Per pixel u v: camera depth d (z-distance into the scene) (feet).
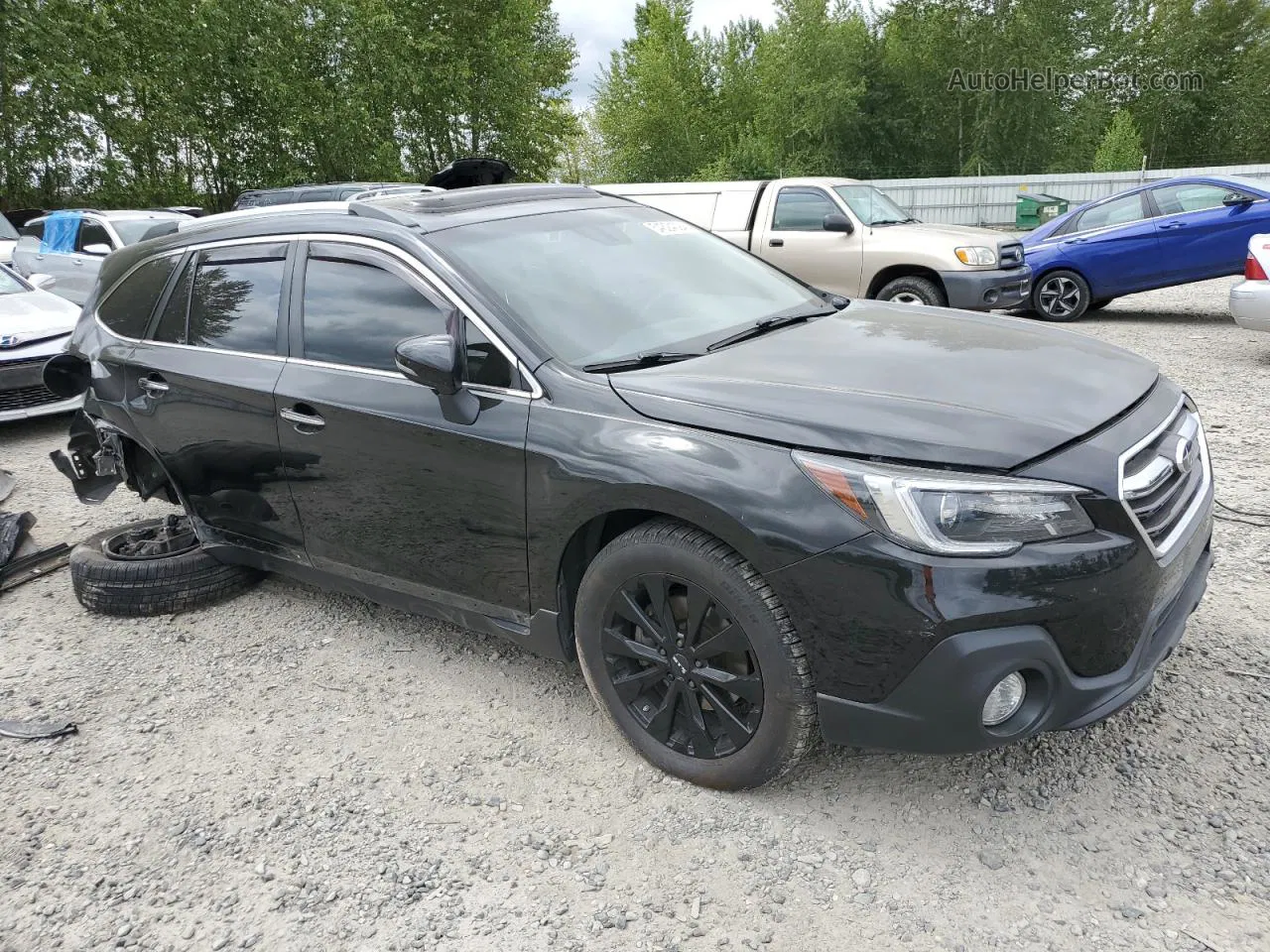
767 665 8.05
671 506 8.19
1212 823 8.17
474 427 9.46
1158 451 8.23
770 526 7.65
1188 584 8.86
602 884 8.02
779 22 140.15
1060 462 7.50
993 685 7.27
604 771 9.51
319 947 7.55
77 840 9.03
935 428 7.69
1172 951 6.90
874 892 7.70
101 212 40.73
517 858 8.39
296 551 12.11
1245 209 32.65
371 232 10.70
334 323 10.91
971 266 30.73
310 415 10.93
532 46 110.52
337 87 88.48
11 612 14.25
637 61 168.45
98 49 76.64
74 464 15.31
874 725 7.73
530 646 10.02
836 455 7.66
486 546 9.80
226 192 90.68
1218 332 32.27
